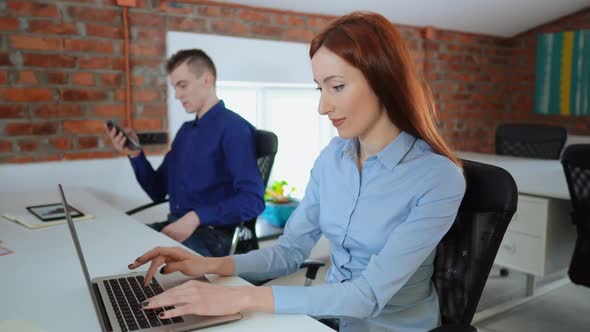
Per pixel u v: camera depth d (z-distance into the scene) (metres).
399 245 1.02
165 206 2.83
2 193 2.20
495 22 4.08
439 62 4.06
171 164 2.25
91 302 0.99
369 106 1.05
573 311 2.57
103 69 2.56
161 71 2.73
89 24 2.49
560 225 2.20
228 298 0.91
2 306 0.97
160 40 2.71
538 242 2.17
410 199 1.08
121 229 1.58
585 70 4.17
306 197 1.34
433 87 4.05
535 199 2.16
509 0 3.64
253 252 1.23
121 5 2.54
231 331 0.86
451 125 4.25
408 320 1.13
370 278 1.00
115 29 2.57
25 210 1.84
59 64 2.43
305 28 3.25
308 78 3.30
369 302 0.98
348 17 1.06
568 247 2.27
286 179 3.59
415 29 3.89
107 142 2.61
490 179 1.12
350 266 1.19
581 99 4.21
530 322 2.44
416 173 1.09
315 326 0.89
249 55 3.01
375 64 1.02
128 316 0.89
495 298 2.71
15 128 2.36
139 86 2.68
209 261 1.14
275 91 3.41
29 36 2.35
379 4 3.29
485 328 2.37
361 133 1.08
